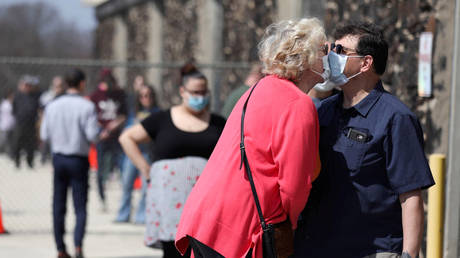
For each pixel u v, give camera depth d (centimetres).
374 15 854
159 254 985
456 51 679
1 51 7075
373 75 415
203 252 417
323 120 425
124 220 1250
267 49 415
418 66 754
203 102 648
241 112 418
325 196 414
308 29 408
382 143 398
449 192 684
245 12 1606
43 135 914
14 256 945
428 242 590
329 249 410
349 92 419
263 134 402
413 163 393
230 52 1723
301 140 391
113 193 1648
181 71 665
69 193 1575
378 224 403
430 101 732
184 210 433
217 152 426
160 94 2447
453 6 700
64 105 905
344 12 940
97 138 913
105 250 1007
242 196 404
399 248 403
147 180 680
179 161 637
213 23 1792
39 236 1112
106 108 1379
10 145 2441
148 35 2600
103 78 1381
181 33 2180
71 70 912
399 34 803
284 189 393
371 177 402
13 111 2161
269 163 403
